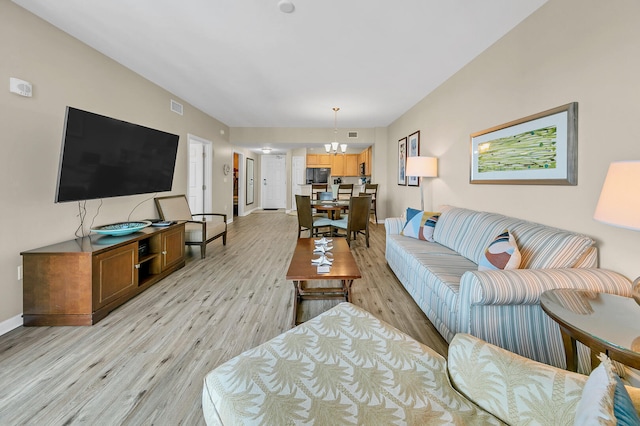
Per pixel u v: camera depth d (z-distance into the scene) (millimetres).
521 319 1578
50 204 2377
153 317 2281
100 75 2891
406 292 2840
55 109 2410
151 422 1302
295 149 9234
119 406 1388
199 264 3707
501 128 2570
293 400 907
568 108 1902
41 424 1281
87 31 2500
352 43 2707
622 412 539
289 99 4492
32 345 1879
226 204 6656
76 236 2633
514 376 860
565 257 1693
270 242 5023
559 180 1985
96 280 2186
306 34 2549
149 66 3244
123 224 3025
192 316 2307
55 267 2105
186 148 4668
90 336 1996
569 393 758
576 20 1854
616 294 1490
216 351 1842
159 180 3521
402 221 3672
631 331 1093
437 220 3277
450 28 2451
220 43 2713
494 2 2100
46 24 2322
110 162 2668
